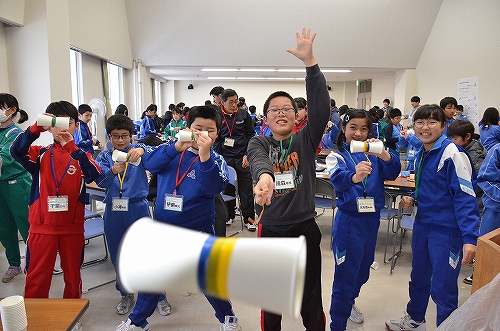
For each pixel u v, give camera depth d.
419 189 1.90
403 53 9.37
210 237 0.27
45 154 1.98
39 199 1.96
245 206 4.02
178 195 1.88
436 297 1.82
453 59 8.20
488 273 0.99
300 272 0.23
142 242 0.26
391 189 3.21
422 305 2.04
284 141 1.64
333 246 2.04
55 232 1.96
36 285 1.96
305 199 1.61
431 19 8.72
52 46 4.37
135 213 2.24
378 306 2.50
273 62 9.30
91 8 6.35
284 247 0.24
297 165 1.60
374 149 1.69
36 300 1.24
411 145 4.40
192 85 15.70
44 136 4.36
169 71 11.45
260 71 11.27
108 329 2.19
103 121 7.47
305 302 1.65
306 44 1.59
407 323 2.12
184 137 1.67
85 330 2.17
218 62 9.28
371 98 13.47
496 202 2.44
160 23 8.38
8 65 4.31
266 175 1.09
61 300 1.24
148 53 8.99
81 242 2.07
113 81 8.41
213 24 8.40
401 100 10.13
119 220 2.24
